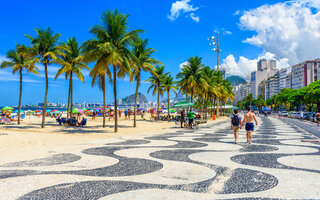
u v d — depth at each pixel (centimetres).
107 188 414
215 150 824
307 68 11669
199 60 2911
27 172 524
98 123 2688
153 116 3850
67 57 2058
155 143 1020
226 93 4919
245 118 1012
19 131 1597
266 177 480
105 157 698
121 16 1545
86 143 1046
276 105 11294
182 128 2012
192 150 825
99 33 1506
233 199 359
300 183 439
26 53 1773
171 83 3681
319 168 555
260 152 780
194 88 2911
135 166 581
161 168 561
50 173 516
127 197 369
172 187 419
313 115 3209
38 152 809
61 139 1181
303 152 778
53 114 4291
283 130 1733
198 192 392
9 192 393
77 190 403
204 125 2409
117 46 1568
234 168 559
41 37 1731
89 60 1529
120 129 1898
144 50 2144
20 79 2331
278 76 15325
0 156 752
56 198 364
